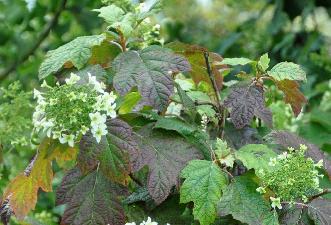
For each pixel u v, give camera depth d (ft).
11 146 5.90
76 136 4.00
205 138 4.36
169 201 4.43
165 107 4.11
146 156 4.20
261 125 5.17
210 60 4.68
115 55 4.56
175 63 4.21
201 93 4.79
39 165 4.27
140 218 4.42
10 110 5.56
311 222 4.18
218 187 4.08
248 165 4.15
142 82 4.15
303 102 4.63
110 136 4.08
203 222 4.02
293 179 3.93
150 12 4.60
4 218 4.44
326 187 4.65
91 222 4.17
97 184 4.23
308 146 4.48
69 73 4.45
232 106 4.38
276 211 4.16
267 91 4.86
